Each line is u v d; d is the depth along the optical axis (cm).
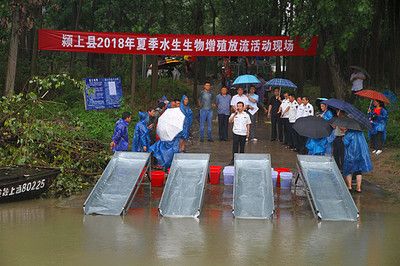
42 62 2797
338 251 979
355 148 1382
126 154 1416
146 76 3447
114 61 3409
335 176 1341
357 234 1083
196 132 2411
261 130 2498
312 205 1223
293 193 1416
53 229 1095
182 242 1019
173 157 1437
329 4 1967
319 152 1495
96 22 2830
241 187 1311
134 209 1259
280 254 959
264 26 3828
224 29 4194
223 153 1905
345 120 1377
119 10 2675
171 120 1563
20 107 1513
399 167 1667
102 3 2780
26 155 1441
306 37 2211
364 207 1283
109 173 1346
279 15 3525
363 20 2038
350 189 1417
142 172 1349
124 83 3067
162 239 1035
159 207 1201
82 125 1736
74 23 3092
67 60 3141
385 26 3116
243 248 989
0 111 1554
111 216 1197
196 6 2998
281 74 3744
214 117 2873
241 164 1412
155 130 1670
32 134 1454
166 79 3534
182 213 1213
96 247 987
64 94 2512
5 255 942
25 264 900
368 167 1386
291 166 1706
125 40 2283
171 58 4234
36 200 1338
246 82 2123
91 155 1558
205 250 974
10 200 1298
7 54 2556
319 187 1293
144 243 1010
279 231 1097
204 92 2159
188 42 2312
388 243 1027
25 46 2845
